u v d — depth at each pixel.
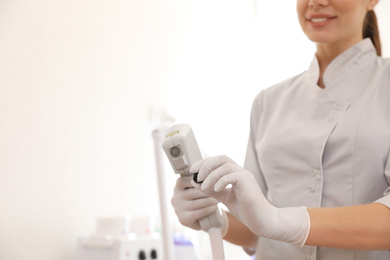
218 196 1.13
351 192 1.25
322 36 1.28
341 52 1.34
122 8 3.45
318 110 1.34
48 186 2.94
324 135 1.29
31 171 2.85
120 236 2.89
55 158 2.98
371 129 1.23
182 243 3.12
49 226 2.95
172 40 3.89
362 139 1.23
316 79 1.38
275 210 1.07
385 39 3.25
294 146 1.33
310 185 1.31
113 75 3.38
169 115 3.80
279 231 1.06
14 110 2.75
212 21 4.29
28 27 2.83
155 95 3.71
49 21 2.95
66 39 3.05
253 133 1.54
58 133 3.01
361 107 1.27
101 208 3.29
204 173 1.08
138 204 3.58
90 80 3.21
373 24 1.43
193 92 4.07
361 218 1.09
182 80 3.96
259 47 4.71
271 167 1.39
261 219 1.05
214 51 4.32
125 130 3.48
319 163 1.29
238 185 1.02
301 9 1.30
